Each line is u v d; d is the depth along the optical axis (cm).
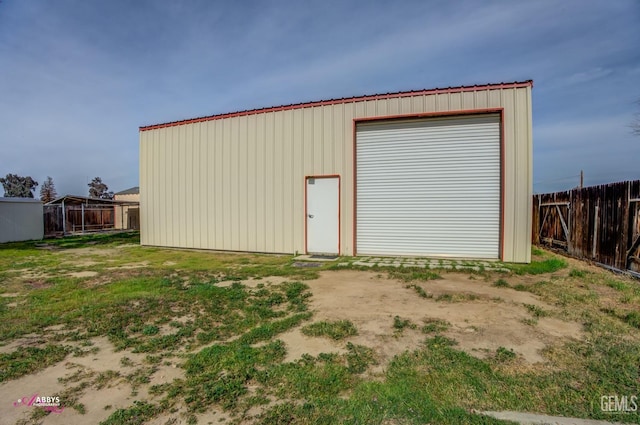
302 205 961
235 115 1035
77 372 289
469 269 693
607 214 724
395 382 261
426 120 859
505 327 375
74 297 513
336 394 249
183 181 1124
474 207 832
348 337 351
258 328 379
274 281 613
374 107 887
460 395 244
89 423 222
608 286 559
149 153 1192
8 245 1339
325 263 811
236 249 1045
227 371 283
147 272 712
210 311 444
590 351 312
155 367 297
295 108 963
